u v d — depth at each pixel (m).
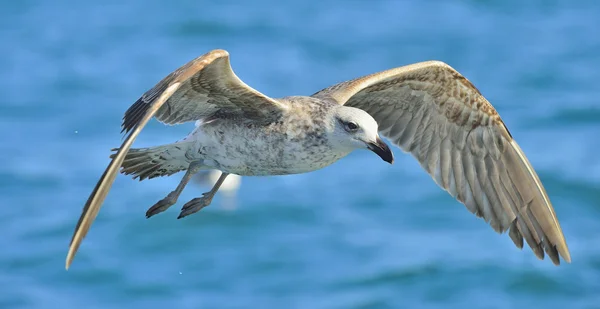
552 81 26.23
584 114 23.48
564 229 18.09
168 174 9.61
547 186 19.56
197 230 18.16
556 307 15.77
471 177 10.20
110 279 16.72
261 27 30.56
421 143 10.18
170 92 8.05
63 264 17.05
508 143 10.05
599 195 19.19
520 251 17.16
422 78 9.80
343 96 9.60
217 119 9.31
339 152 9.26
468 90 9.77
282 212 18.73
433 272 16.48
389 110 10.16
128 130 8.71
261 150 9.23
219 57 8.37
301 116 9.16
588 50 28.83
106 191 7.70
